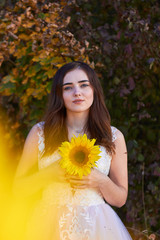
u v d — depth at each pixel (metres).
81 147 1.54
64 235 1.67
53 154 1.80
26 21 2.45
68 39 2.43
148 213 2.96
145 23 2.71
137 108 2.86
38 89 2.57
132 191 2.93
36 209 1.80
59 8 2.50
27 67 2.64
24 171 1.84
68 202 1.72
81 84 1.80
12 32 2.41
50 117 1.86
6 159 2.89
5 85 2.65
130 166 2.93
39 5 2.75
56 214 1.71
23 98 2.67
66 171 1.60
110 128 1.92
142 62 2.82
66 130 1.87
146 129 2.94
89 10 3.05
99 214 1.74
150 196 2.96
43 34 2.38
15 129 2.88
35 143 1.85
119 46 2.88
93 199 1.75
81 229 1.68
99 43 2.94
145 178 2.96
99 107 1.91
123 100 2.90
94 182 1.68
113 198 1.80
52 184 1.76
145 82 2.87
